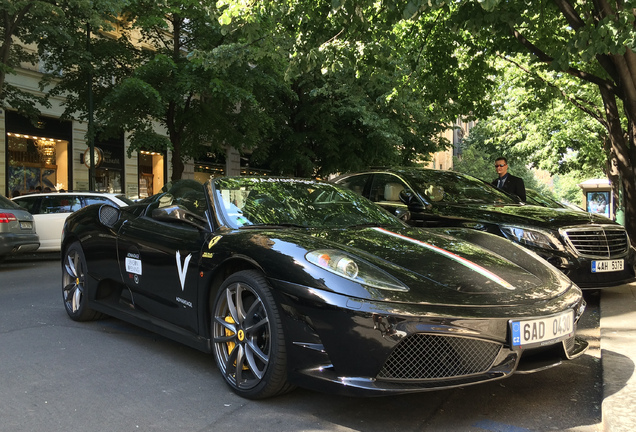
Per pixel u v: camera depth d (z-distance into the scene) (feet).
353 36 25.73
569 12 23.36
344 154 70.03
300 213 12.35
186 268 11.43
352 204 13.53
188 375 11.25
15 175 57.00
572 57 25.68
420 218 20.25
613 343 12.78
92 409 9.38
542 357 9.66
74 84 50.57
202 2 45.24
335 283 8.70
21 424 8.74
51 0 38.96
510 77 58.95
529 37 34.37
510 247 11.84
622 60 23.58
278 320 9.20
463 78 37.96
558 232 17.40
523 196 25.77
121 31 52.90
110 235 14.43
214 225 11.51
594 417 9.07
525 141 89.10
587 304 18.75
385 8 23.84
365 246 10.27
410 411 9.31
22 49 50.34
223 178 13.17
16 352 12.85
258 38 28.55
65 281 16.55
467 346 8.62
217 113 51.78
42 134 60.03
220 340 10.46
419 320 8.27
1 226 28.94
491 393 10.22
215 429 8.55
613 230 18.10
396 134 67.97
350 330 8.34
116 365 11.89
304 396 10.02
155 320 12.74
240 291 10.09
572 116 77.05
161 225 13.01
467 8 22.53
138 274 13.15
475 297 8.96
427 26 34.30
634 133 25.43
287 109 67.41
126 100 45.37
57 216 37.06
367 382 8.25
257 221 11.64
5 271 30.27
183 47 57.11
